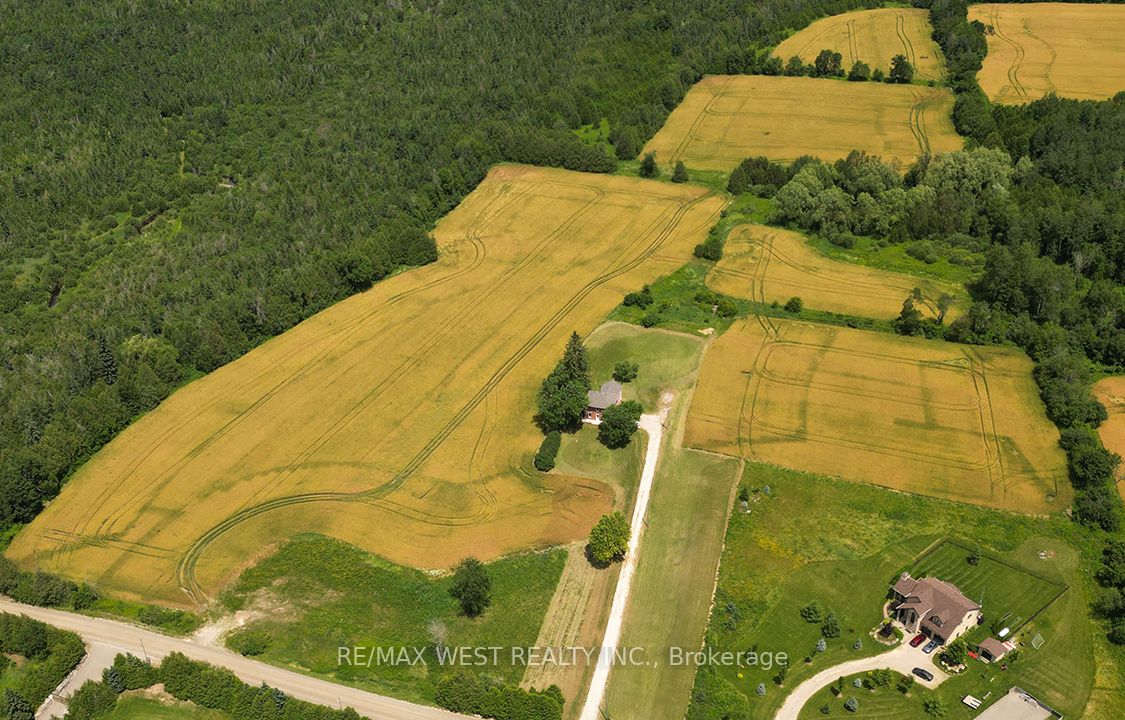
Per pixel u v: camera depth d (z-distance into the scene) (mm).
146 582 130750
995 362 159000
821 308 175875
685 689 114000
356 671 117375
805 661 116062
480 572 123188
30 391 155750
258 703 111312
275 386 165250
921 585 120062
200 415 159625
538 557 131625
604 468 145125
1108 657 114250
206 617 125375
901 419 149000
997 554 127812
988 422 147375
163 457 151500
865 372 158875
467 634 121688
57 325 173125
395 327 178875
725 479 141625
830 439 146625
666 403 155750
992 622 118688
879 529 132375
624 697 113562
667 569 129125
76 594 128000
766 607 123062
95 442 153500
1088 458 135125
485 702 110250
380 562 131625
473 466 146875
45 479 144250
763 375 160000
